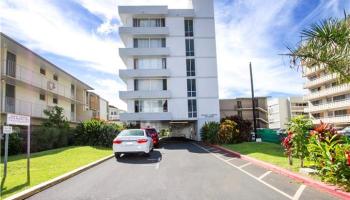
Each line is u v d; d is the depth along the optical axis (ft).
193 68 143.84
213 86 143.23
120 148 55.11
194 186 30.48
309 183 30.89
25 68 92.07
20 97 93.40
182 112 140.46
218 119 141.28
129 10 141.69
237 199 25.21
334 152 29.73
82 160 50.31
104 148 79.46
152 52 139.64
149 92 137.59
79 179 34.76
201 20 147.23
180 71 142.82
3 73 80.38
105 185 31.19
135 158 57.26
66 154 58.75
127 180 34.04
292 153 40.81
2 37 74.49
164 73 138.62
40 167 41.37
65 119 102.47
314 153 32.50
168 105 140.36
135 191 28.32
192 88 142.41
